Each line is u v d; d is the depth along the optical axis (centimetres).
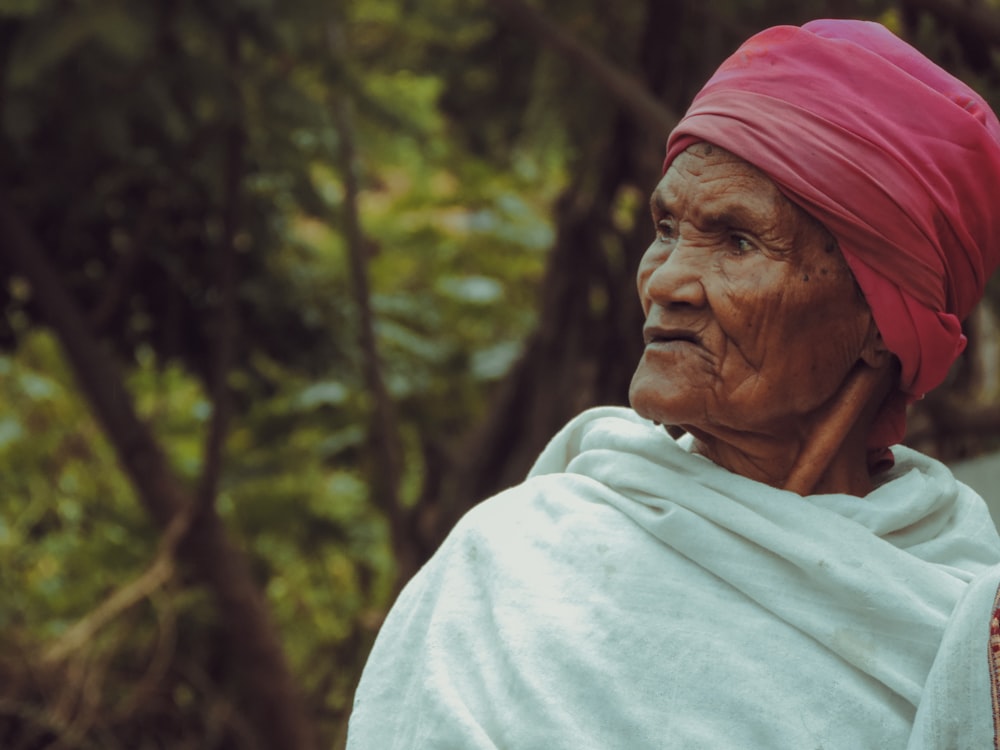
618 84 543
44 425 922
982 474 388
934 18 416
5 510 887
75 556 832
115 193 692
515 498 139
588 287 645
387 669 137
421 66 685
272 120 588
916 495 129
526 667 124
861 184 124
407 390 787
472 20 654
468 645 129
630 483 130
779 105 125
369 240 849
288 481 819
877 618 119
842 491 134
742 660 120
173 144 623
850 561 121
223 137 613
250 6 496
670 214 131
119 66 505
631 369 638
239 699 779
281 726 722
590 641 123
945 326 129
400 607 140
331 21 559
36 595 805
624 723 120
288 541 834
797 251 125
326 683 799
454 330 913
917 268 126
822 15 532
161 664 730
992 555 132
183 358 770
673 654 121
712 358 127
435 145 705
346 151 702
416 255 933
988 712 113
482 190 941
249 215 729
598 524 130
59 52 460
